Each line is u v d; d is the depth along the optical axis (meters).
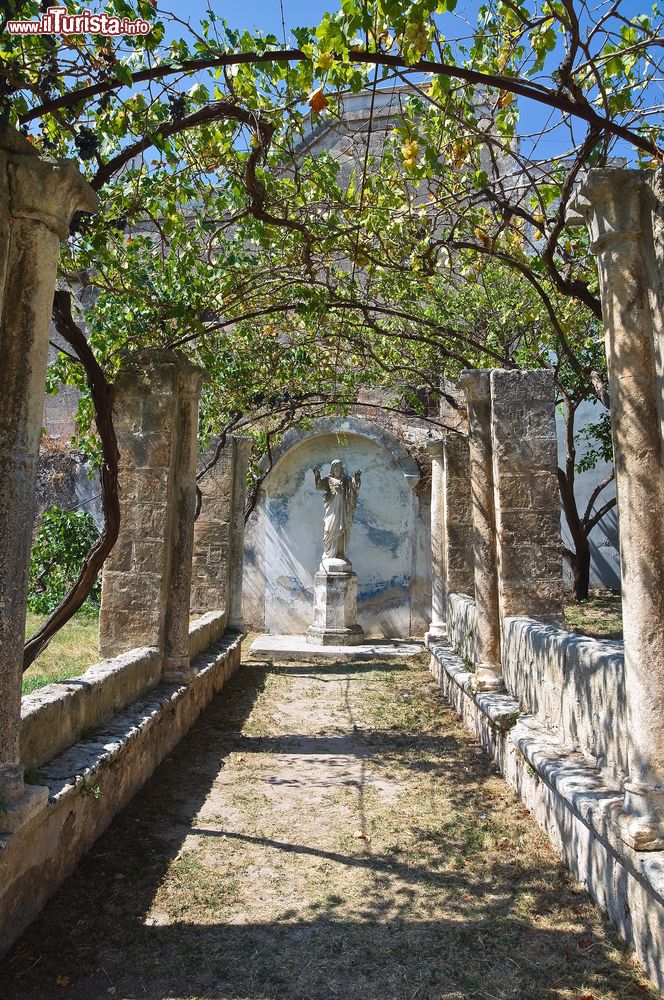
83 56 4.21
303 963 3.34
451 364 10.48
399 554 15.62
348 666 11.59
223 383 10.33
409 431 15.67
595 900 3.84
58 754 4.18
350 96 6.43
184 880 4.09
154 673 6.39
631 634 3.20
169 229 6.02
